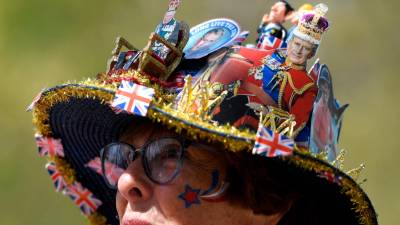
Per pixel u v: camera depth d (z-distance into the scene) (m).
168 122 3.24
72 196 4.13
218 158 3.41
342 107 3.79
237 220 3.44
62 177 4.11
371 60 10.88
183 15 10.48
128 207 3.46
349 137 10.70
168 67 3.45
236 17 10.29
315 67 3.52
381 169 10.54
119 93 3.28
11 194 9.88
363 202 3.47
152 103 3.26
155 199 3.42
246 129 3.23
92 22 10.62
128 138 3.56
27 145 10.16
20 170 10.05
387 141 10.66
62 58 10.50
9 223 9.85
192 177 3.40
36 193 9.88
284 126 3.35
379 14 10.78
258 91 3.39
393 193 10.41
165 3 10.73
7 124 10.18
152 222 3.40
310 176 3.44
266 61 3.45
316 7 3.45
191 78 3.35
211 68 3.44
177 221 3.39
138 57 3.47
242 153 3.40
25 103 10.34
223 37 3.58
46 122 3.88
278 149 3.15
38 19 10.46
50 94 3.64
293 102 3.42
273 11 3.76
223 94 3.34
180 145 3.41
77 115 3.74
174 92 3.41
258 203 3.44
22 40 10.42
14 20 10.39
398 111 10.79
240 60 3.44
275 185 3.46
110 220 4.14
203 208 3.40
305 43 3.43
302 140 3.42
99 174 4.05
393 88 10.82
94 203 4.13
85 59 10.55
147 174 3.43
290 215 3.60
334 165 3.50
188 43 3.61
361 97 10.87
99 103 3.58
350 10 10.86
